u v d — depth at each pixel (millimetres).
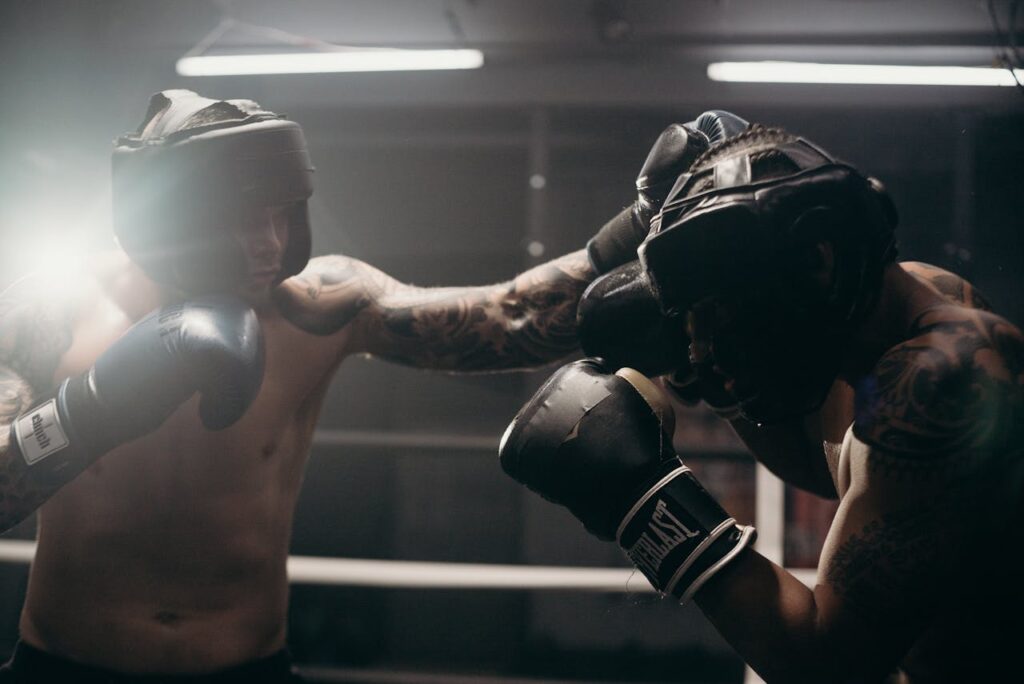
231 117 1551
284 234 1619
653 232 1271
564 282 1843
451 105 4734
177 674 1599
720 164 1229
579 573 3324
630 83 4582
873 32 3945
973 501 1123
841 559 1165
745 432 1681
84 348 1619
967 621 1245
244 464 1657
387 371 5594
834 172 1195
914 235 4727
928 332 1206
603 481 1291
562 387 1360
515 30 4133
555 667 5039
